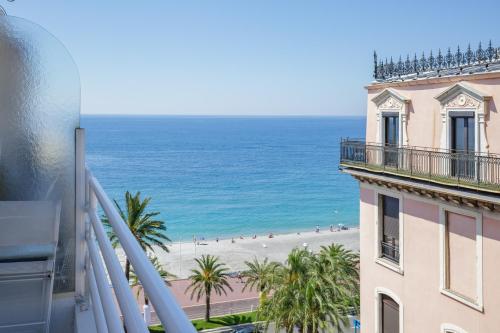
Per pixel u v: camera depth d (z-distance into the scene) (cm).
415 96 1680
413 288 1653
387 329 1819
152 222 3475
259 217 11838
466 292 1452
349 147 1956
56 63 309
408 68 1786
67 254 311
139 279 99
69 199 311
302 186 15875
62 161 309
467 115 1459
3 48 296
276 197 14150
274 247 9119
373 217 1867
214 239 9844
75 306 302
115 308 148
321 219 11762
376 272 1847
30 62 303
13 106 299
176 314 74
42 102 306
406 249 1683
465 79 1462
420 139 1655
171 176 17100
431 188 1501
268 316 2989
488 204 1341
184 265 7519
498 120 1362
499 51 1482
